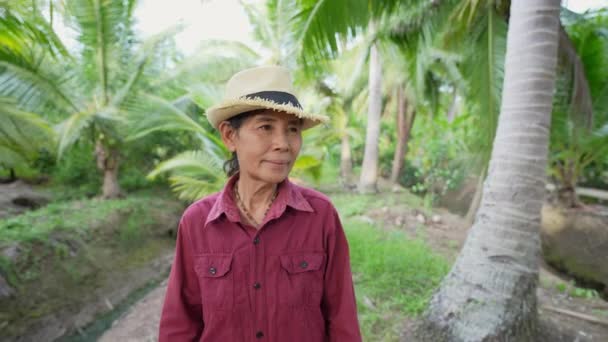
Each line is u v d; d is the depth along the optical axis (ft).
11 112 12.23
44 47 12.55
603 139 20.30
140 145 23.97
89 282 13.98
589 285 17.39
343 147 39.40
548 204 28.02
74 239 15.47
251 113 2.95
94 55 18.74
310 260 3.25
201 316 3.71
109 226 17.93
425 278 11.77
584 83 13.12
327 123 3.33
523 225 7.55
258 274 3.17
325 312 3.67
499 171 7.86
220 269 3.19
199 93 16.63
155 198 24.80
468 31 13.62
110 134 20.84
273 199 3.44
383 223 20.33
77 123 17.76
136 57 20.77
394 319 9.30
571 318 9.57
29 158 14.06
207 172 15.90
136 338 10.81
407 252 13.83
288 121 2.97
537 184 7.50
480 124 13.23
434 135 30.76
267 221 3.18
